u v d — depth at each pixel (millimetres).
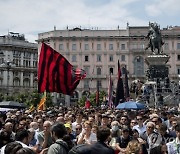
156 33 42594
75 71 19891
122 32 135375
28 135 9914
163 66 40969
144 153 10477
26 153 5641
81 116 16234
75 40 136375
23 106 38469
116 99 30062
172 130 13117
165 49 134000
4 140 10320
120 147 11625
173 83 42125
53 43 136375
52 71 19156
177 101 40656
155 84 40688
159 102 40250
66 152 8695
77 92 134500
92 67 136000
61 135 9141
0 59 142875
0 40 143375
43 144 10977
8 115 19531
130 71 133750
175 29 134875
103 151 8055
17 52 145875
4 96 123125
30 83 148000
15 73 143250
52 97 114812
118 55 135125
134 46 134625
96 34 136250
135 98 42281
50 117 18219
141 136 13086
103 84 135125
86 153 7957
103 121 14336
